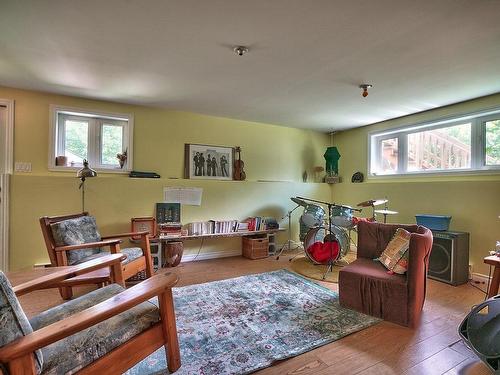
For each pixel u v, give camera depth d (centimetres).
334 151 495
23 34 195
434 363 166
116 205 349
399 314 210
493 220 304
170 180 380
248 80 279
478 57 224
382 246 262
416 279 205
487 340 154
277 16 173
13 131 309
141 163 377
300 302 250
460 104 339
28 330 100
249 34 195
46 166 325
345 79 274
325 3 160
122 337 127
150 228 357
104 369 119
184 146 404
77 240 256
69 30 190
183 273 334
